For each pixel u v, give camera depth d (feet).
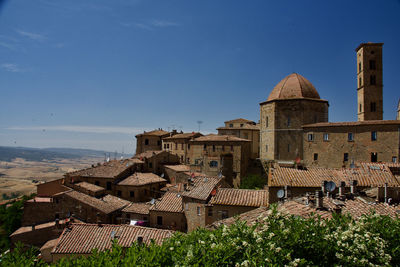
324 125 201.46
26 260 39.86
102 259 37.04
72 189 191.62
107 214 150.71
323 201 72.54
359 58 246.27
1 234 182.39
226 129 300.81
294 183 105.29
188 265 32.65
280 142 224.33
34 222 162.50
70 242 101.19
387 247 35.27
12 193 524.11
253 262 30.91
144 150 336.70
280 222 37.09
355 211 64.34
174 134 342.85
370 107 235.61
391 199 68.59
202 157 247.09
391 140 177.78
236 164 235.61
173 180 241.14
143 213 149.38
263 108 241.14
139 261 35.68
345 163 191.31
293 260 32.01
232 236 37.63
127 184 200.03
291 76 241.76
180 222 138.31
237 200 114.93
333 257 33.63
